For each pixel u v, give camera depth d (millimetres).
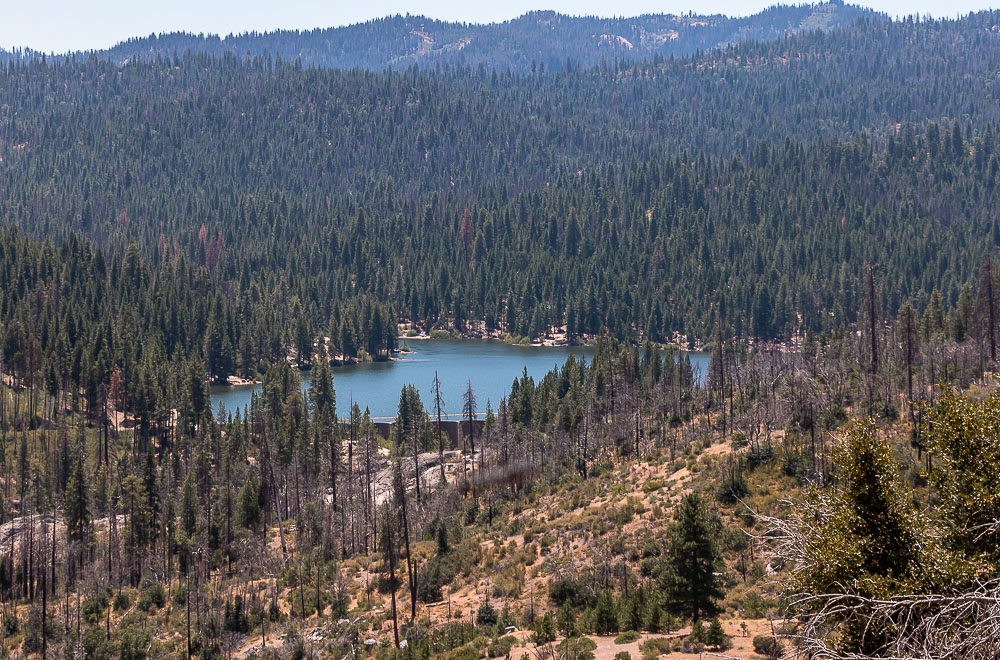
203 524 107312
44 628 77625
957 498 30391
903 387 96250
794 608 33000
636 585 64312
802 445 81000
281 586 87812
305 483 126438
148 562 100938
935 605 25984
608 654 49969
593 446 115250
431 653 58219
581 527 79125
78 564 99375
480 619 64062
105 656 71625
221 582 92688
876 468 31344
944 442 31641
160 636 76938
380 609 74438
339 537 98562
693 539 56406
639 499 82000
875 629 27109
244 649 71312
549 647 52125
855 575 29344
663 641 49844
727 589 60094
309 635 70500
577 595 64500
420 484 119375
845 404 94312
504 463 112250
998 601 22062
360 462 125875
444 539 85938
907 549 29922
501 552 79938
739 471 78000
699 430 109000
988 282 112500
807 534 31953
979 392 62031
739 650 46219
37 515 118688
